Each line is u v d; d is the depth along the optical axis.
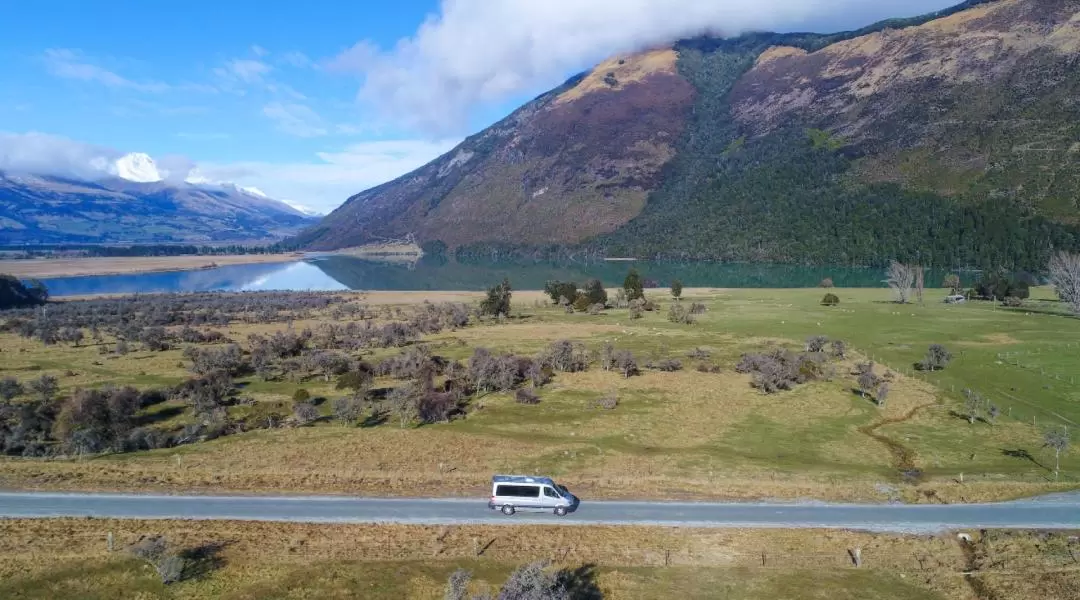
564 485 52.12
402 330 127.12
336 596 36.31
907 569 40.56
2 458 58.72
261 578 38.00
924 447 64.00
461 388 84.44
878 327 127.00
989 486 52.59
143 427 68.75
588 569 39.81
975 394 76.31
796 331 127.12
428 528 44.12
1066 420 71.50
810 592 37.72
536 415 73.94
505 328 141.38
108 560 39.28
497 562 40.28
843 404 77.62
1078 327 119.88
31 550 40.09
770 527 45.25
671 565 40.50
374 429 67.19
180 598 36.06
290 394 85.62
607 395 80.38
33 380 86.75
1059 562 40.59
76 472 53.66
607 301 185.50
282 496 49.28
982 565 40.88
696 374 93.44
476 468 55.25
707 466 56.50
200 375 95.25
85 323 155.00
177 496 49.03
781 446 64.00
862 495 51.22
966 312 143.38
